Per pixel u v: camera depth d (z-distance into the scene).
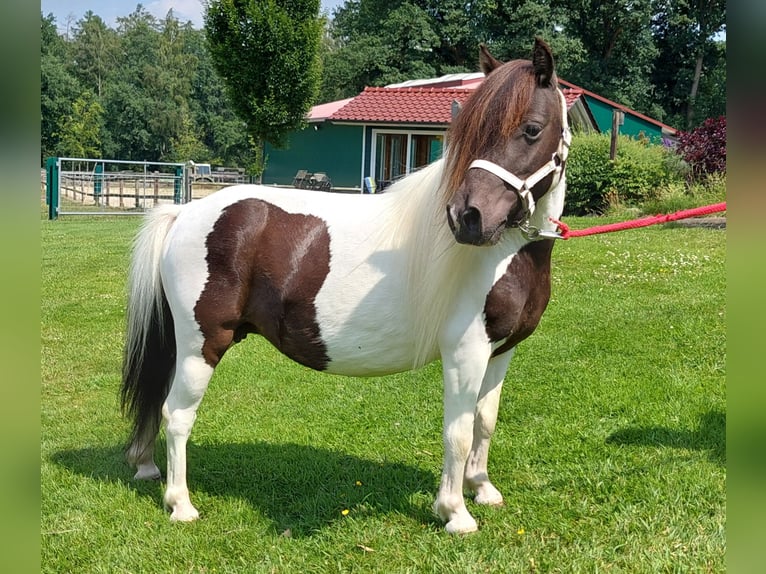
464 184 2.60
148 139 55.38
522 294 2.95
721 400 4.62
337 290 3.13
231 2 17.47
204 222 3.27
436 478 3.83
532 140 2.63
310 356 3.27
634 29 34.44
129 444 3.81
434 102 19.92
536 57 2.66
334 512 3.47
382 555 3.05
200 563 3.04
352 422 4.73
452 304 2.94
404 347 3.15
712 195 13.51
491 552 2.99
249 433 4.55
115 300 8.38
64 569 3.02
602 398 4.79
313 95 18.97
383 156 20.67
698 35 37.28
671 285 7.86
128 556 3.08
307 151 23.06
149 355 3.56
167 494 3.43
